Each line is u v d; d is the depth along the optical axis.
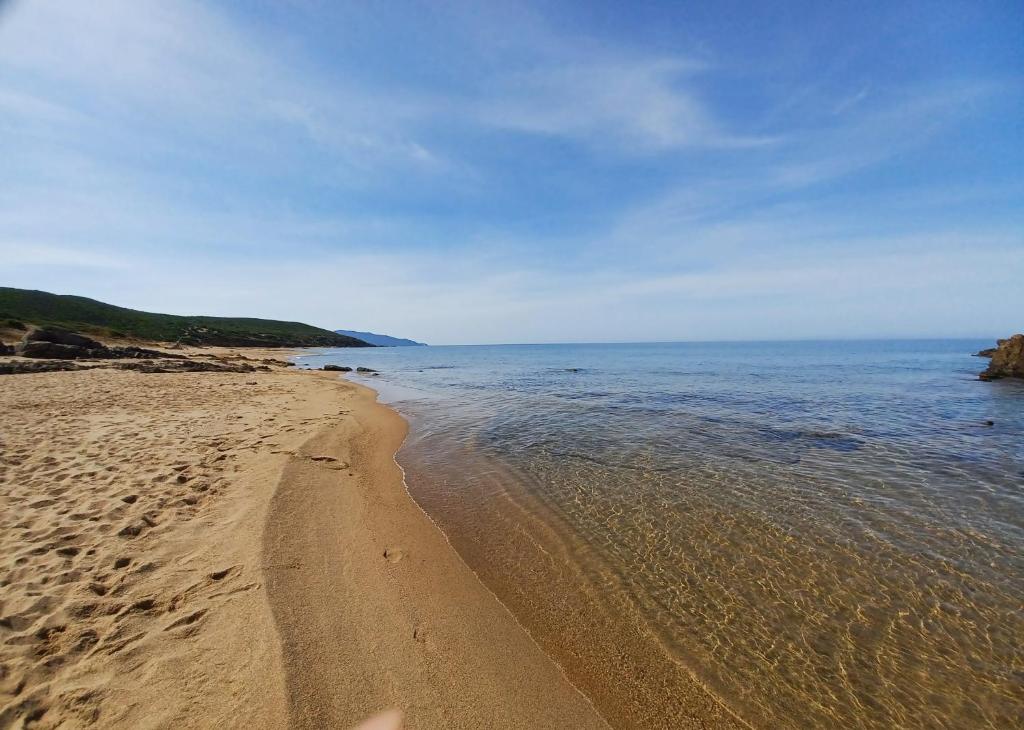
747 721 3.52
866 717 3.58
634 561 5.82
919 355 72.69
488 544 6.24
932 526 6.83
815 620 4.70
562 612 4.77
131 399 14.77
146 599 3.92
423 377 36.66
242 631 3.56
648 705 3.63
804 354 79.31
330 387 24.27
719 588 5.25
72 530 5.07
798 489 8.40
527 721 3.29
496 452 11.04
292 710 2.87
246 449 8.88
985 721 3.54
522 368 49.34
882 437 12.59
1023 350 29.12
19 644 3.26
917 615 4.78
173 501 6.02
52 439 8.92
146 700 2.87
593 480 8.92
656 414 16.42
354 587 4.63
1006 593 5.16
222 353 56.31
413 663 3.66
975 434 12.96
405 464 9.99
